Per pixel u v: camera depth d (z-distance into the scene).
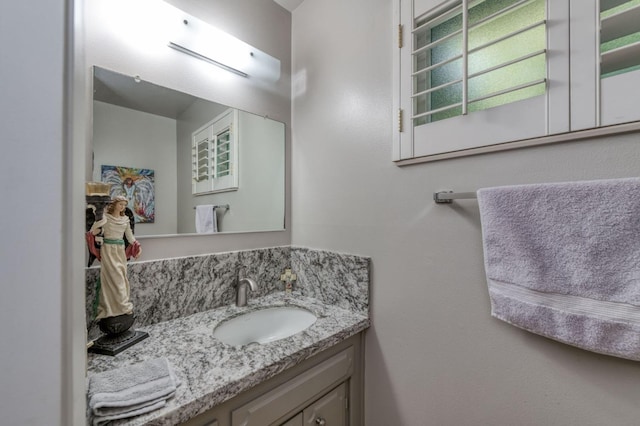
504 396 0.78
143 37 0.98
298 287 1.37
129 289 0.91
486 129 0.79
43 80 0.28
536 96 0.71
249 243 1.29
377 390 1.07
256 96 1.31
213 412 0.65
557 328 0.64
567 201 0.63
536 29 0.74
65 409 0.29
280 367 0.75
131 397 0.56
